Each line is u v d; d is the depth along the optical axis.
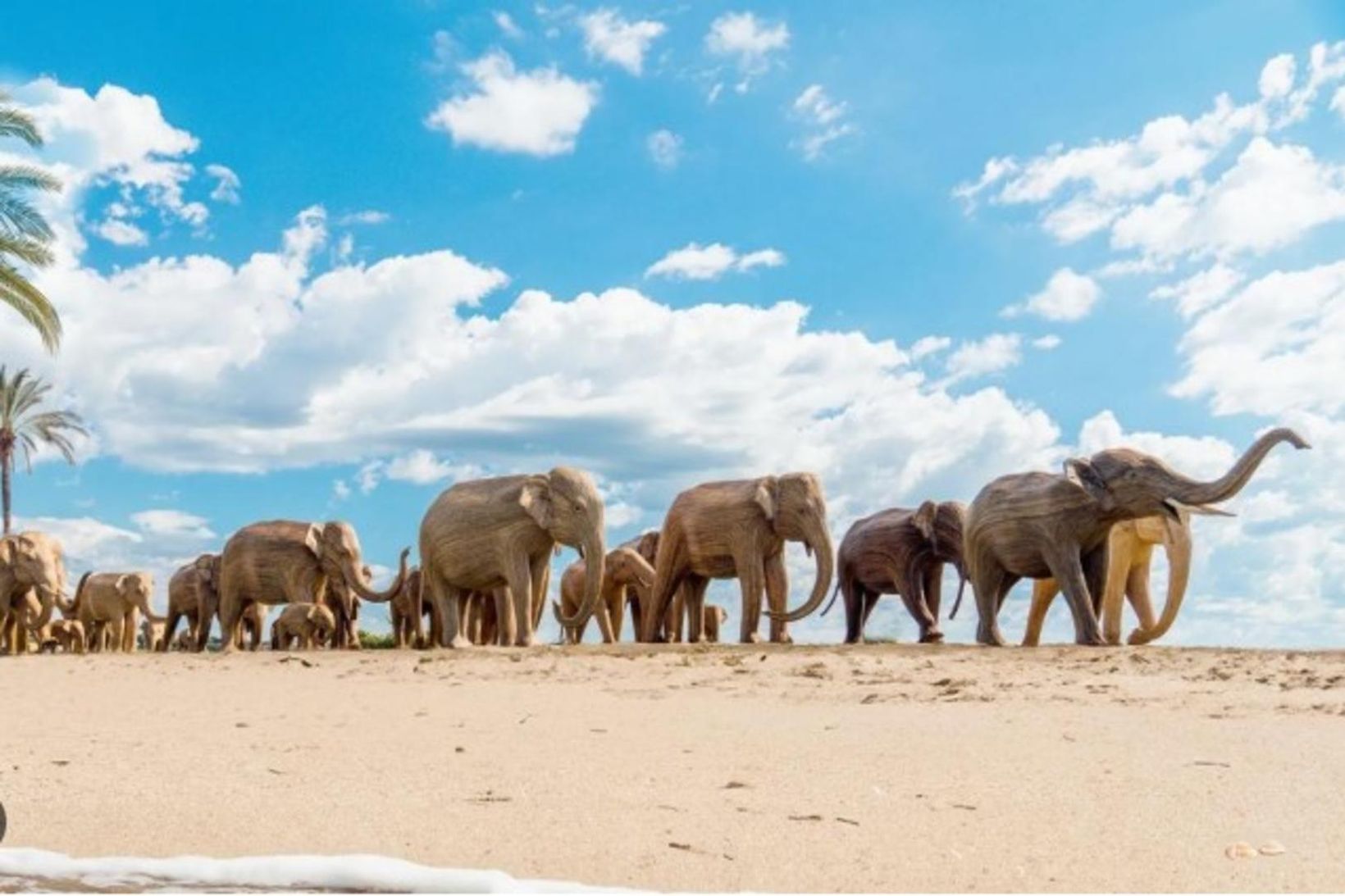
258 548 23.91
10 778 7.33
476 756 8.02
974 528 19.42
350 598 23.98
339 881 5.07
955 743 8.20
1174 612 20.84
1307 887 4.70
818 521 21.98
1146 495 17.83
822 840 5.54
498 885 4.91
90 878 5.18
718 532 22.44
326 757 8.09
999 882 4.86
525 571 19.69
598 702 11.37
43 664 19.31
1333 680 11.84
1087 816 5.89
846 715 9.95
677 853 5.37
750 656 16.31
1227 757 7.39
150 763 7.89
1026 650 16.66
